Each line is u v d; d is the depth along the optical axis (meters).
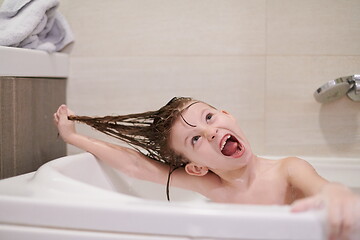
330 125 1.29
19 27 1.13
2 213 0.68
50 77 1.29
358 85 1.16
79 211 0.65
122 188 1.11
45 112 1.26
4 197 0.69
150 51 1.35
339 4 1.26
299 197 0.92
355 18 1.26
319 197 0.62
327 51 1.28
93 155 1.06
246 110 1.32
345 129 1.29
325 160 1.28
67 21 1.39
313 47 1.28
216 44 1.32
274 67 1.30
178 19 1.33
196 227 0.61
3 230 0.68
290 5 1.28
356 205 0.60
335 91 1.19
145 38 1.35
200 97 1.34
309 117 1.30
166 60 1.35
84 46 1.39
